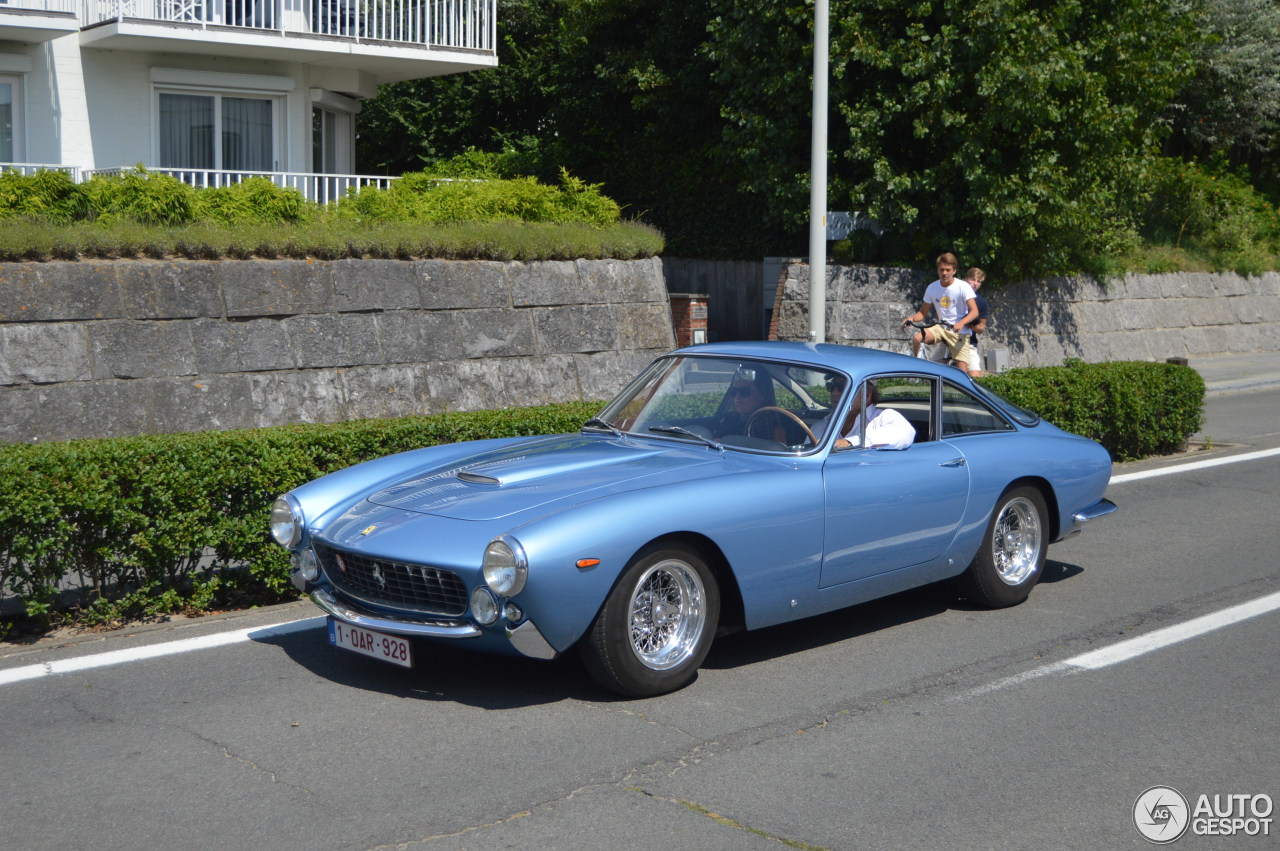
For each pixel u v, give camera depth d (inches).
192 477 246.4
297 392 468.1
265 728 187.0
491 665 219.6
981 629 247.6
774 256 830.5
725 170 830.5
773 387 235.8
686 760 174.9
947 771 171.9
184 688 206.5
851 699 203.2
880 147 662.5
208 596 252.4
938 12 639.1
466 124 1062.4
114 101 657.6
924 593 278.8
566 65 936.3
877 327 680.4
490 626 185.0
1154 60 693.3
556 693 203.9
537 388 538.0
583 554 184.5
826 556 219.0
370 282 494.0
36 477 225.9
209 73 681.0
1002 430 265.3
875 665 222.8
